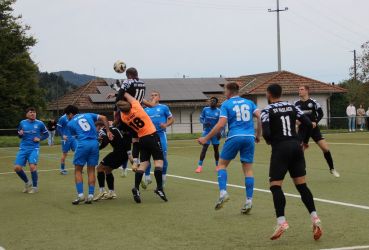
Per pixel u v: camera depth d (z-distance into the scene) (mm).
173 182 16219
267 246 8281
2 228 10117
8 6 59688
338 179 16000
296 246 8219
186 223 10141
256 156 24656
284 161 8789
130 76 13070
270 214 10852
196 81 64500
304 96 16016
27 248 8523
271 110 8953
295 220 10133
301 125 9477
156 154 12711
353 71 58312
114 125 13211
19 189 15727
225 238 8852
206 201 12656
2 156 29781
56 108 63250
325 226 9547
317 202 12039
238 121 10852
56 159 26375
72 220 10742
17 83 59156
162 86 61312
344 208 11258
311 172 17797
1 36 58188
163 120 14680
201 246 8352
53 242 8891
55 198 13797
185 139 43969
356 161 21266
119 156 13133
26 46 61125
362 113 49750
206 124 19047
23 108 60969
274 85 9164
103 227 9977
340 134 43969
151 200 13039
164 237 9023
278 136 8906
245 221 10219
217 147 19359
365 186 14469
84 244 8703
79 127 12703
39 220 10844
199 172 18797
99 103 57188
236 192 13930
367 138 37094
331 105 58688
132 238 9023
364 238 8609
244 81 65625
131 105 12531
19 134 14891
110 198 13391
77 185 12812
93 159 12789
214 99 18875
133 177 18000
